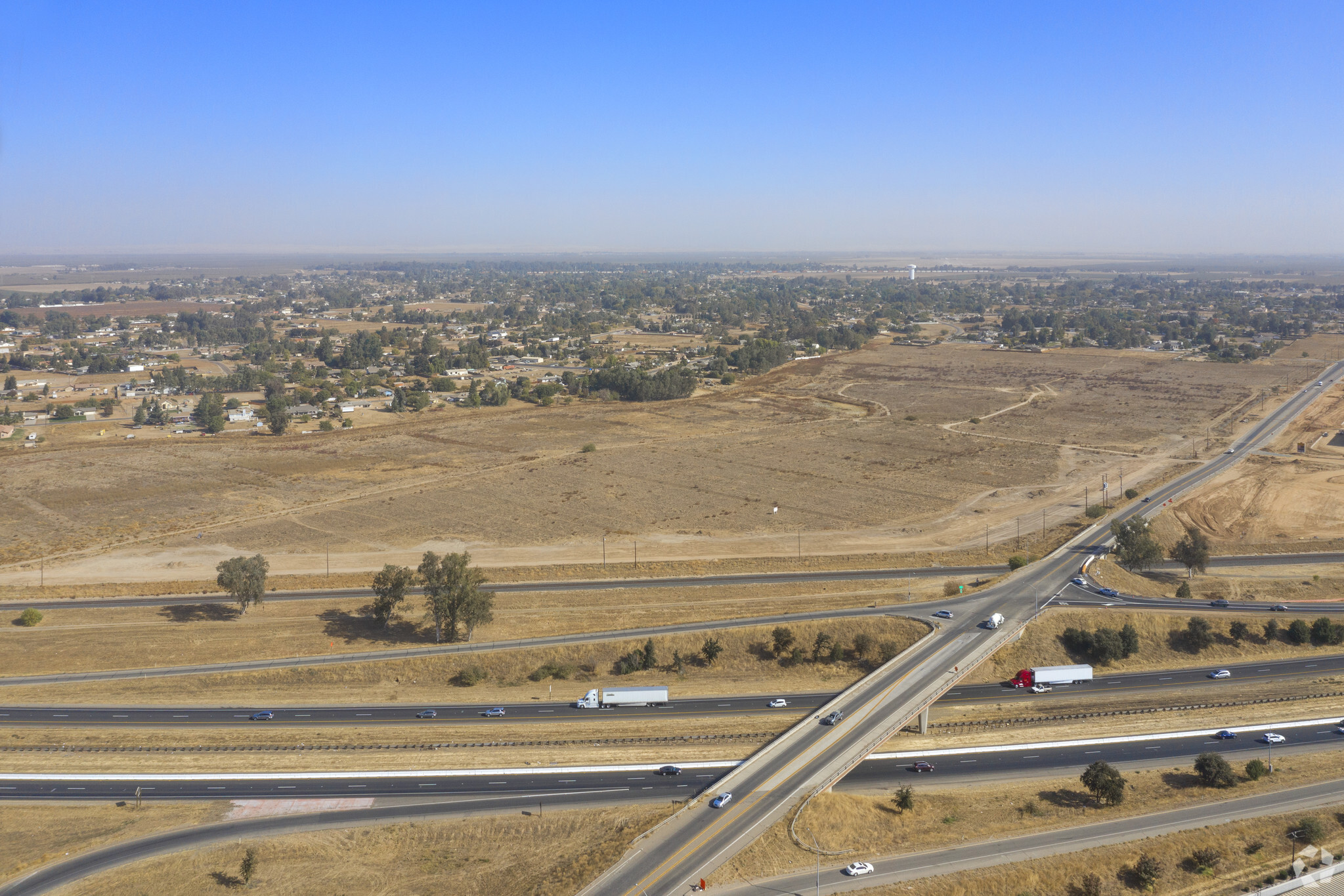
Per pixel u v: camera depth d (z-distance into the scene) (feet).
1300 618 408.46
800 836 255.09
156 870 254.68
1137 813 271.69
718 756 311.68
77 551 531.91
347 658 388.57
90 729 337.11
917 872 241.96
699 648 398.01
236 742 327.26
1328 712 339.16
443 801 289.53
